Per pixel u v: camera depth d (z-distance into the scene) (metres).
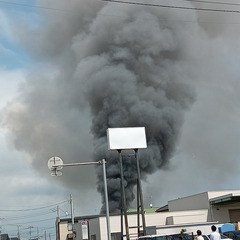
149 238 20.28
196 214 37.31
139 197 25.28
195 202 40.53
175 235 20.61
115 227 35.31
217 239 16.16
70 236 58.25
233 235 22.72
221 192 39.06
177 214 37.12
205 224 28.83
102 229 35.06
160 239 20.23
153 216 36.66
